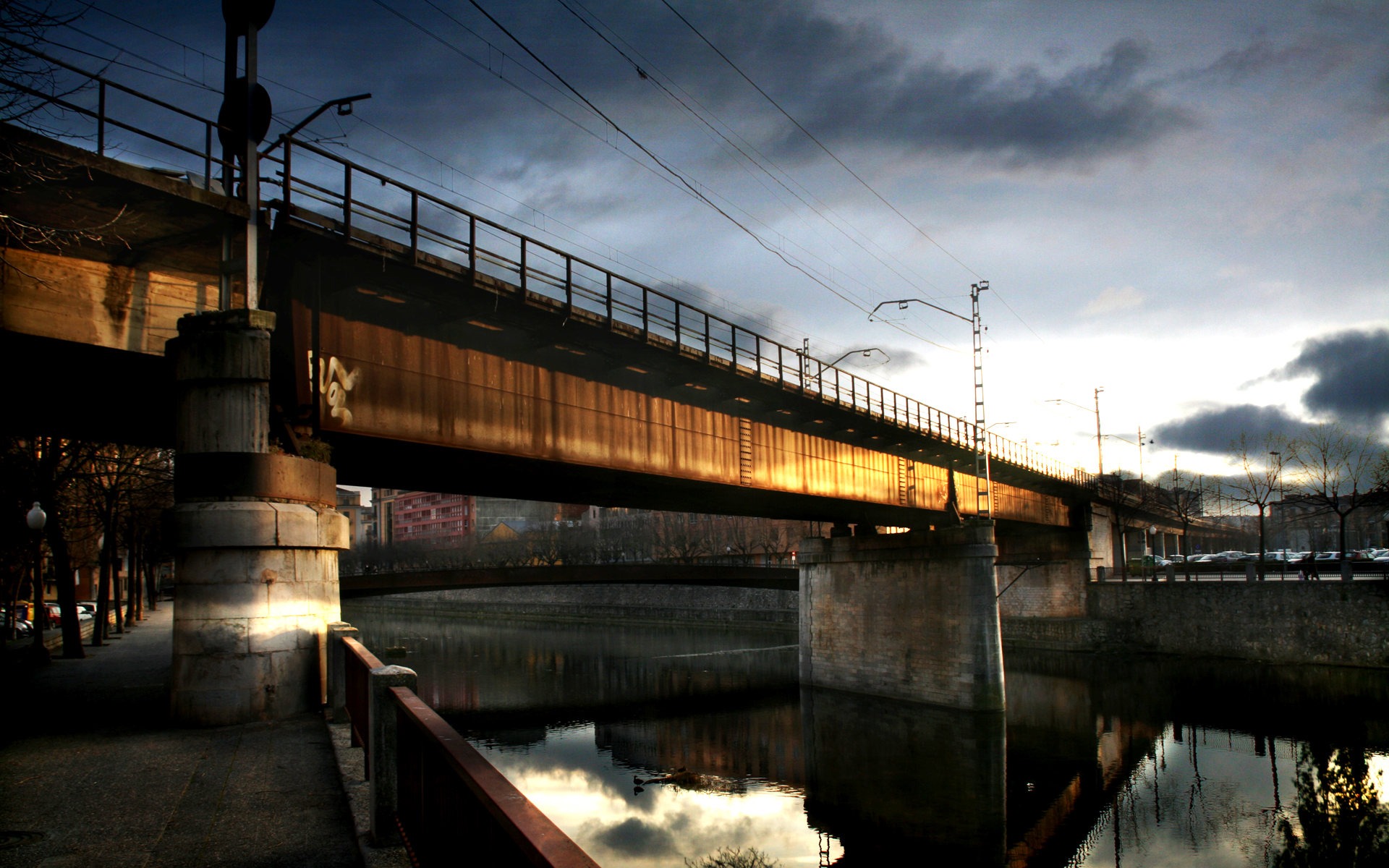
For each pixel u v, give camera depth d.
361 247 18.03
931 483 50.75
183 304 16.88
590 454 27.16
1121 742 42.50
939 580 48.06
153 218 14.95
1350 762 38.59
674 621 101.38
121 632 45.34
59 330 15.27
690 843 28.83
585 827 30.38
